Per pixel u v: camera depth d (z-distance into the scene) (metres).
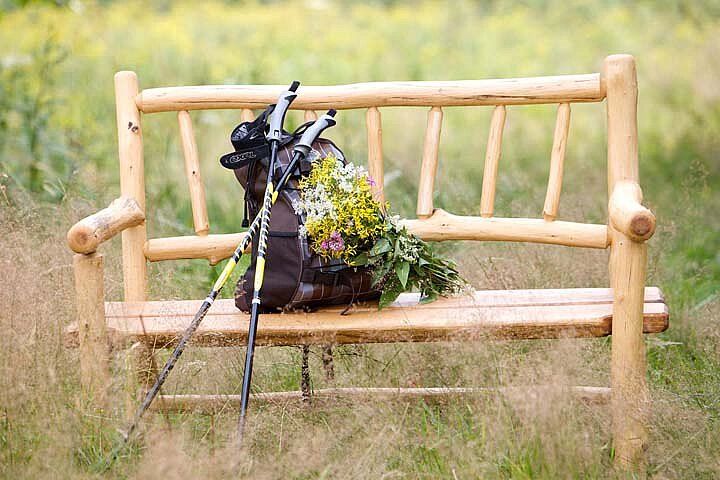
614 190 7.11
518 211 10.30
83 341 6.77
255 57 18.56
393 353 7.75
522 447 6.07
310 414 7.05
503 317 6.67
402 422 6.68
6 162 11.75
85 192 10.53
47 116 12.64
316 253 6.72
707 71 20.06
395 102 7.78
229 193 13.02
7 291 7.10
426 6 30.25
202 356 7.55
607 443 6.54
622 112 7.32
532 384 6.12
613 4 28.09
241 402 6.32
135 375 6.86
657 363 8.30
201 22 24.69
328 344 6.82
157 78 17.17
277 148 6.97
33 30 19.45
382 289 6.97
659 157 16.45
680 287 9.82
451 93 7.70
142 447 6.48
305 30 25.09
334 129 14.94
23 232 7.98
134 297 7.77
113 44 20.02
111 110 15.82
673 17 26.00
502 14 28.92
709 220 12.34
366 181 6.86
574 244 7.47
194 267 10.45
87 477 6.04
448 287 7.14
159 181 12.40
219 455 6.07
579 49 24.11
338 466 6.20
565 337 6.63
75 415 6.44
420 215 7.71
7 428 6.32
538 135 18.16
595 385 7.11
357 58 22.28
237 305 7.01
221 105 7.90
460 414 6.79
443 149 16.80
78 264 6.73
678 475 6.24
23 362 6.61
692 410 6.71
